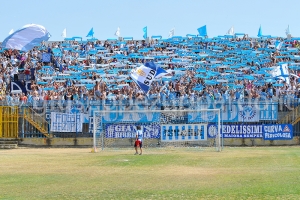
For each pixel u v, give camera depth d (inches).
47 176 896.3
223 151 1406.3
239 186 765.3
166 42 3378.4
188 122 1605.6
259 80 2578.7
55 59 2906.0
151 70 1722.4
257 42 3403.1
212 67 2901.1
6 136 1647.4
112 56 3070.9
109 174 915.4
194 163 1085.1
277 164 1055.6
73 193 722.2
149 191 732.7
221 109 1621.6
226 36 3528.5
